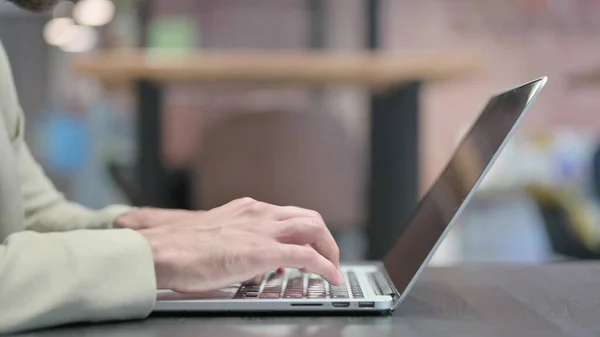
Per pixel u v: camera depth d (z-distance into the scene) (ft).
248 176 6.59
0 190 2.17
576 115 11.43
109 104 9.68
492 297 1.88
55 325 1.49
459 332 1.47
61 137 11.93
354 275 2.13
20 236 1.56
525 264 2.52
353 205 6.79
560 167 10.02
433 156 11.69
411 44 11.93
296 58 5.91
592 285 2.06
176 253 1.62
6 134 2.27
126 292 1.53
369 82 6.55
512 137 1.55
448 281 2.14
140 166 6.72
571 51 11.59
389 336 1.44
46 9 2.21
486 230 9.63
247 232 1.74
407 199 6.60
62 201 2.71
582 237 6.90
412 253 1.82
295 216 1.84
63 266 1.50
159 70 5.98
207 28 11.88
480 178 1.59
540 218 8.13
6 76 2.49
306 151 6.61
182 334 1.46
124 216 2.39
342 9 11.96
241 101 11.18
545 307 1.74
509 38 11.73
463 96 11.70
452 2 11.80
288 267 1.72
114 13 9.16
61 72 12.23
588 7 11.48
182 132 10.88
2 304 1.43
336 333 1.46
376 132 6.99
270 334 1.46
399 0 11.81
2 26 12.42
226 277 1.65
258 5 11.96
